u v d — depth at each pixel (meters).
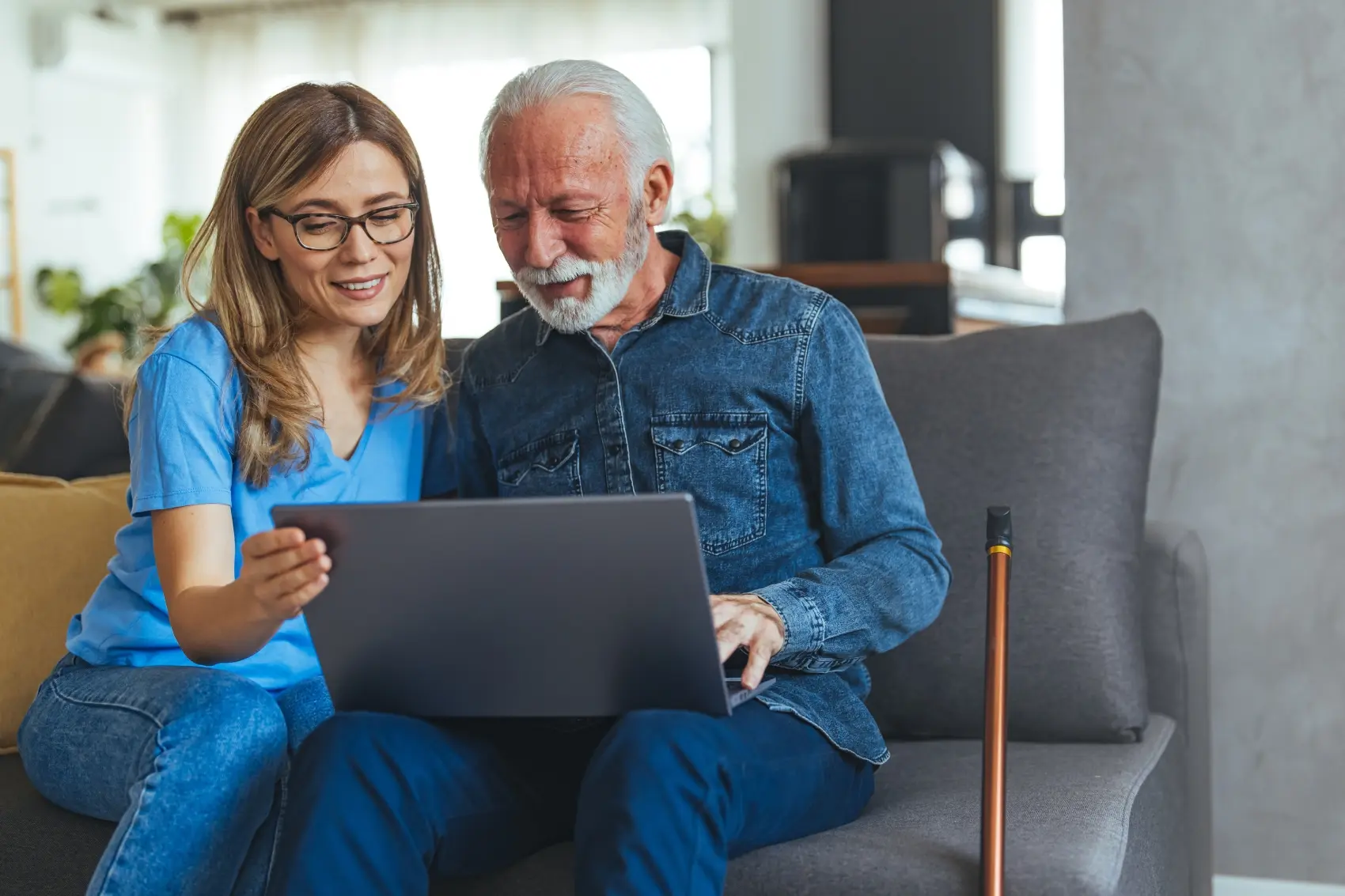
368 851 1.26
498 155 1.55
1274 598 2.21
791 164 5.89
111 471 2.64
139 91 9.68
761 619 1.38
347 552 1.24
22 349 4.54
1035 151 6.85
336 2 9.20
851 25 6.77
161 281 8.79
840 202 5.85
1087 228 2.30
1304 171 2.17
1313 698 2.19
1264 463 2.21
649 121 1.58
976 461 1.83
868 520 1.54
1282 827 2.22
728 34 8.29
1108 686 1.75
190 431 1.52
